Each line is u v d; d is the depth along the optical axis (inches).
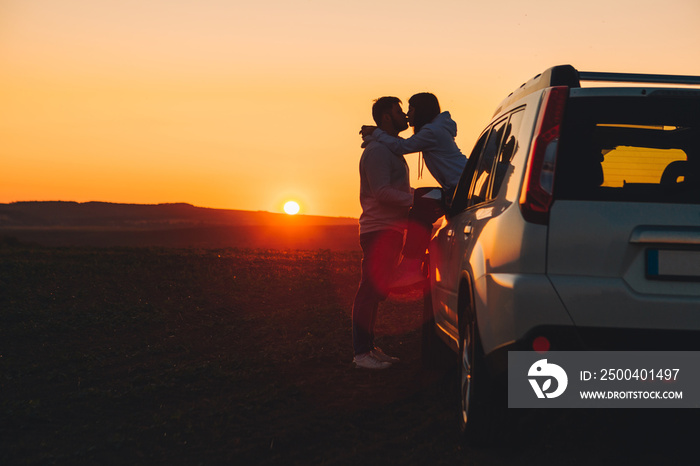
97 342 337.1
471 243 175.5
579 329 138.0
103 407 226.4
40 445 187.6
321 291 524.7
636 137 155.0
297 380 260.1
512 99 196.9
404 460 170.9
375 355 284.2
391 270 281.7
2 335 338.6
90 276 530.3
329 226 4820.4
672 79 165.8
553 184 142.8
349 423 203.2
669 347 136.7
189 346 327.6
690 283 137.7
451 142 280.7
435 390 240.4
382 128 288.5
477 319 158.4
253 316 410.9
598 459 167.8
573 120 149.3
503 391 152.3
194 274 576.7
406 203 271.1
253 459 176.7
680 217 138.8
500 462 166.2
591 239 139.8
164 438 192.7
